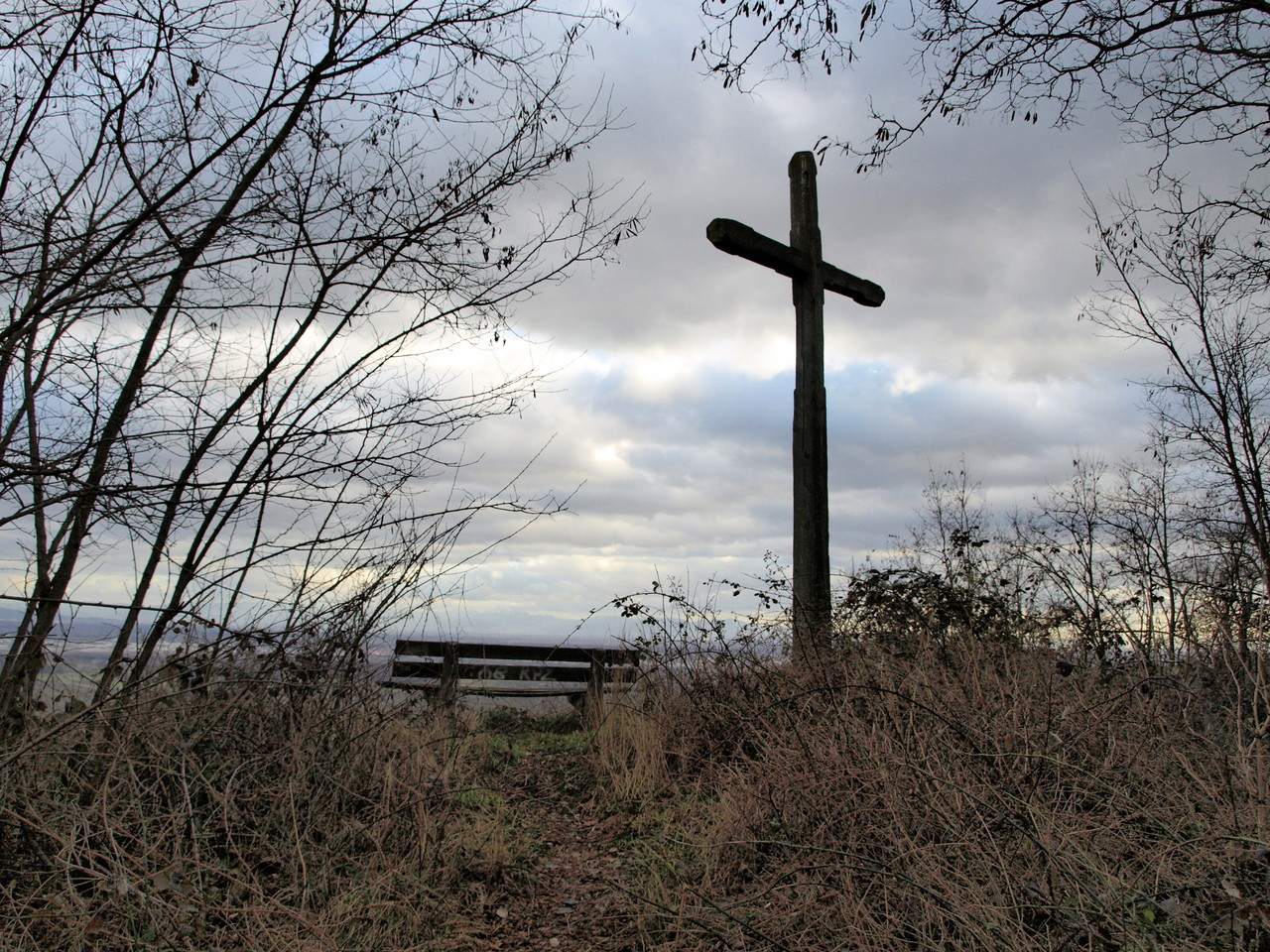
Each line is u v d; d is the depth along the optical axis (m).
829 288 7.46
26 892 2.96
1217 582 5.80
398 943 3.34
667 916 3.49
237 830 3.79
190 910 2.85
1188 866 2.75
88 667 3.78
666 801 5.20
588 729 7.55
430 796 4.57
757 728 5.15
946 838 3.14
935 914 2.75
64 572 3.86
